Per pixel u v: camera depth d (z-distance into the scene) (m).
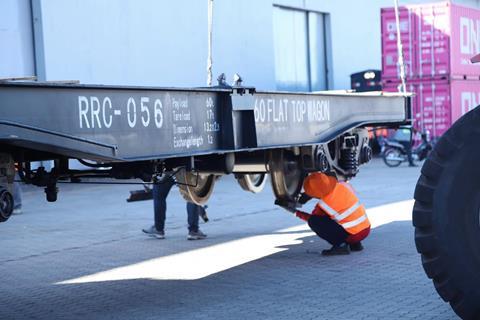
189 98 6.82
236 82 7.56
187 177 8.93
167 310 7.59
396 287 8.28
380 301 7.70
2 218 5.59
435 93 24.98
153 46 22.45
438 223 5.35
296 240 11.41
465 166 5.31
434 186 5.39
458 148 5.35
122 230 12.91
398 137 25.38
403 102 11.34
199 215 12.09
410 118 11.48
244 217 14.05
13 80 5.49
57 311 7.67
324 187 9.76
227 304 7.77
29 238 12.22
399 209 14.58
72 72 20.19
